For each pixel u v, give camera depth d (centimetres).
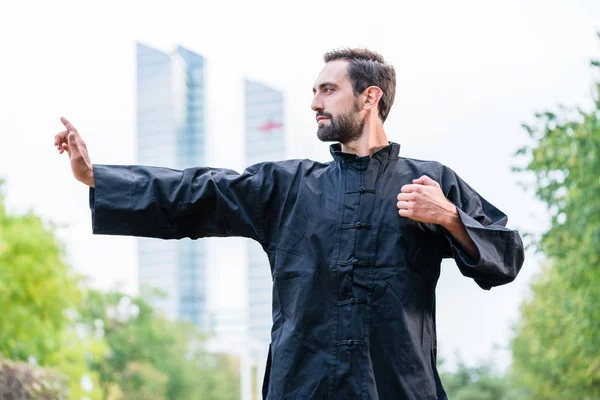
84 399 2020
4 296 1769
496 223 409
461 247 378
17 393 957
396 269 381
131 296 4725
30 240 1809
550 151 1312
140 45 11625
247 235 407
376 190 393
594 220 1291
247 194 403
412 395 371
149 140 11462
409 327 377
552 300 1686
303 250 389
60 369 1953
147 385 4634
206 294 10581
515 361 2953
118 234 407
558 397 2403
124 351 4488
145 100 11481
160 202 404
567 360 1664
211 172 413
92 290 4369
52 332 1877
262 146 10969
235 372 6488
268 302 9794
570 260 1362
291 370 376
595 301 1360
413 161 410
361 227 385
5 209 1892
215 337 6259
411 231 385
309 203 395
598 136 1273
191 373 5312
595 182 1280
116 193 403
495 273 376
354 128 402
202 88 11681
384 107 407
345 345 373
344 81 402
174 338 4962
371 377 370
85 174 404
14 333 1786
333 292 380
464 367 3769
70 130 402
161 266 10688
